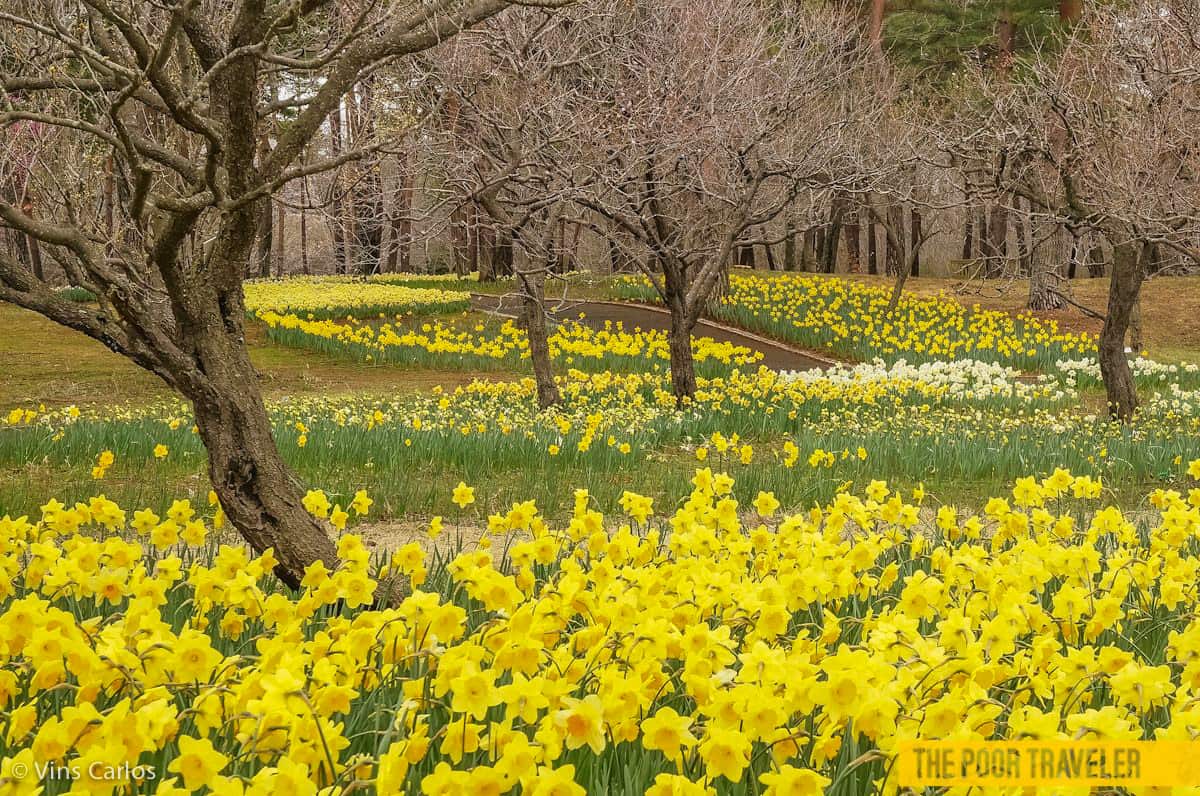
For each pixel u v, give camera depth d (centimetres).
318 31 637
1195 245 1277
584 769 289
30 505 870
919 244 2941
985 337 2375
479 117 1131
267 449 532
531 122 1102
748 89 1427
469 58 1125
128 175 628
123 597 465
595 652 323
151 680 304
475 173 1158
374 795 269
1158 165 1221
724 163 1515
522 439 1140
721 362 2170
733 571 438
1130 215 1178
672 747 261
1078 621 416
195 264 549
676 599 382
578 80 1311
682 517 521
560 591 358
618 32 1278
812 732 298
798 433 1398
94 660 296
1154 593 530
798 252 5044
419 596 331
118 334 500
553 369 2150
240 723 280
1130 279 1495
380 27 526
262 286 3291
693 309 1555
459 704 266
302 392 1903
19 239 1496
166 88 436
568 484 1029
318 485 945
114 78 558
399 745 241
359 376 2117
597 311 2941
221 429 523
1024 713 269
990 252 3581
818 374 1917
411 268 4756
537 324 1541
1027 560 443
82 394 1841
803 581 405
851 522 862
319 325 2425
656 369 2059
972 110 1941
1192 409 1602
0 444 1080
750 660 286
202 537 517
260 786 226
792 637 397
